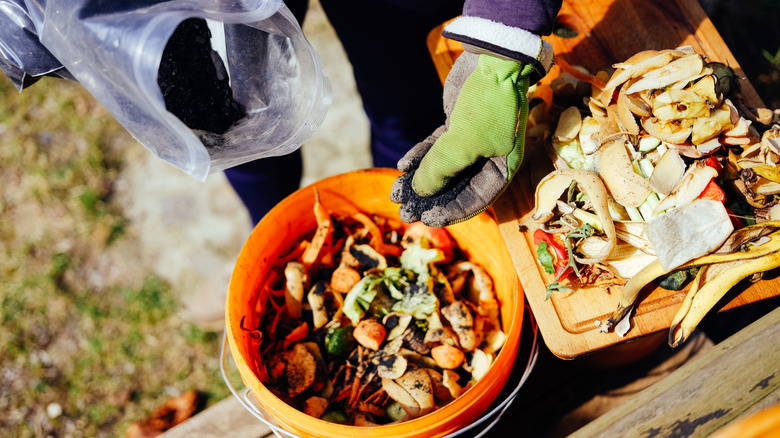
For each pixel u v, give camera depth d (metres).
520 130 0.74
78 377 1.35
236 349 0.76
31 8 0.70
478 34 0.70
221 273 1.40
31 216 1.51
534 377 0.93
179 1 0.68
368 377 0.81
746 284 0.80
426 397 0.78
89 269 1.45
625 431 0.63
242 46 0.77
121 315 1.40
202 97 0.79
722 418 0.61
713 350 0.67
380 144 1.27
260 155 0.78
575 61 0.97
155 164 1.55
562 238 0.79
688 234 0.73
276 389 0.81
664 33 0.97
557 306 0.79
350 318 0.84
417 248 0.87
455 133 0.71
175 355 1.36
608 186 0.77
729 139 0.77
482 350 0.85
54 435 1.30
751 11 1.45
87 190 1.53
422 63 1.12
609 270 0.79
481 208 0.76
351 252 0.88
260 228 0.84
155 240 1.47
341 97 1.55
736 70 0.94
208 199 1.49
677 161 0.75
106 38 0.65
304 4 1.08
